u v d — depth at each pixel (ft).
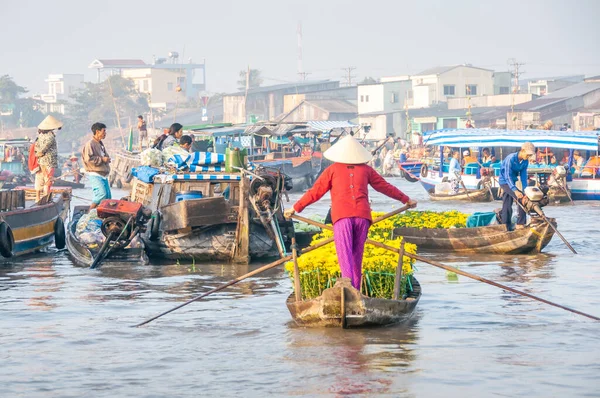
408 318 50.03
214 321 50.42
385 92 415.85
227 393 36.32
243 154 80.53
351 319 47.03
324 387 36.88
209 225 75.66
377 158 288.71
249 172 75.92
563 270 69.31
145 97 608.19
